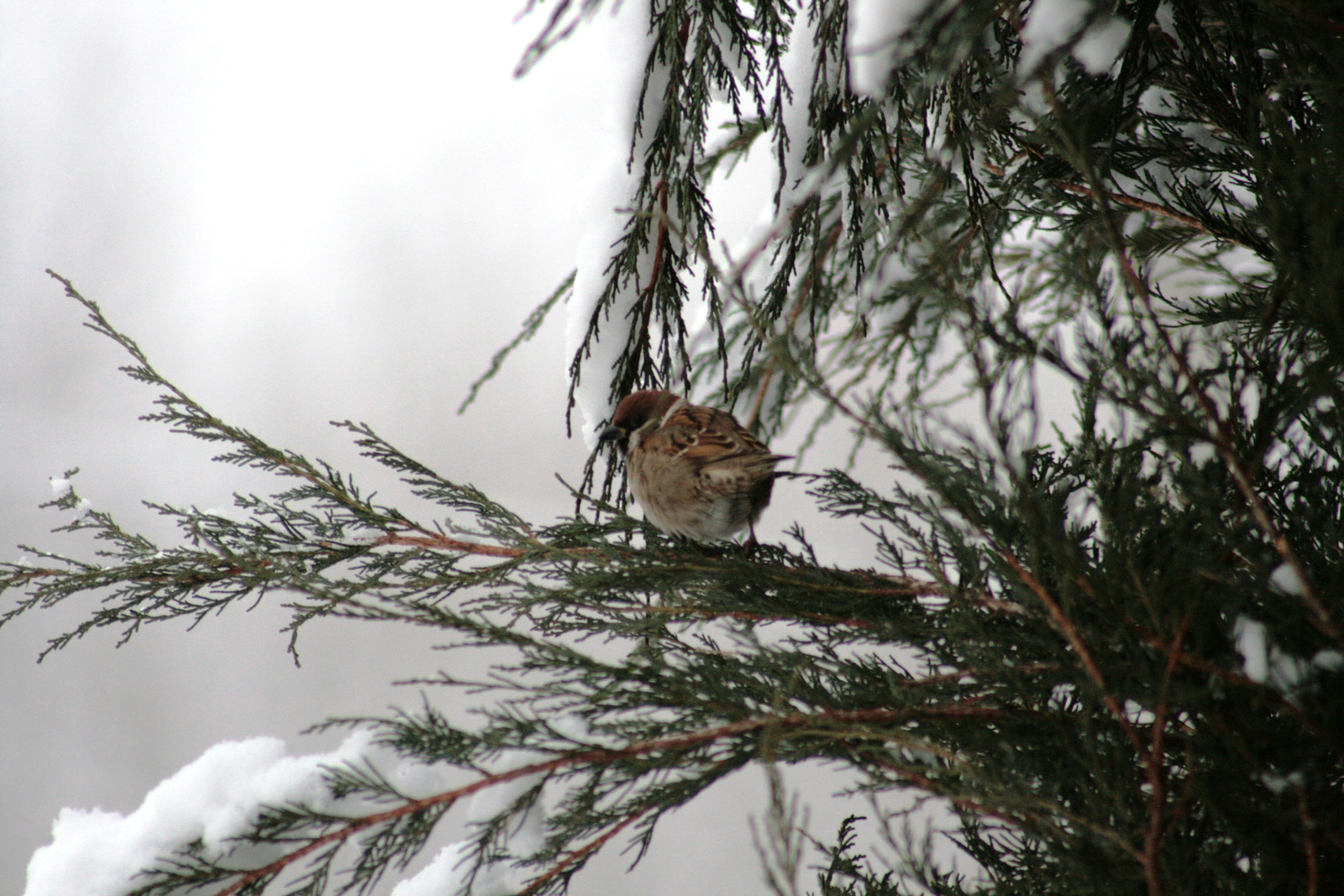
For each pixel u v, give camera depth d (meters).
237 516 6.90
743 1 5.97
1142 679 3.88
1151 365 3.94
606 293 6.77
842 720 4.18
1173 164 5.87
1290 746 3.65
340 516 6.88
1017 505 3.92
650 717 4.63
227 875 4.42
